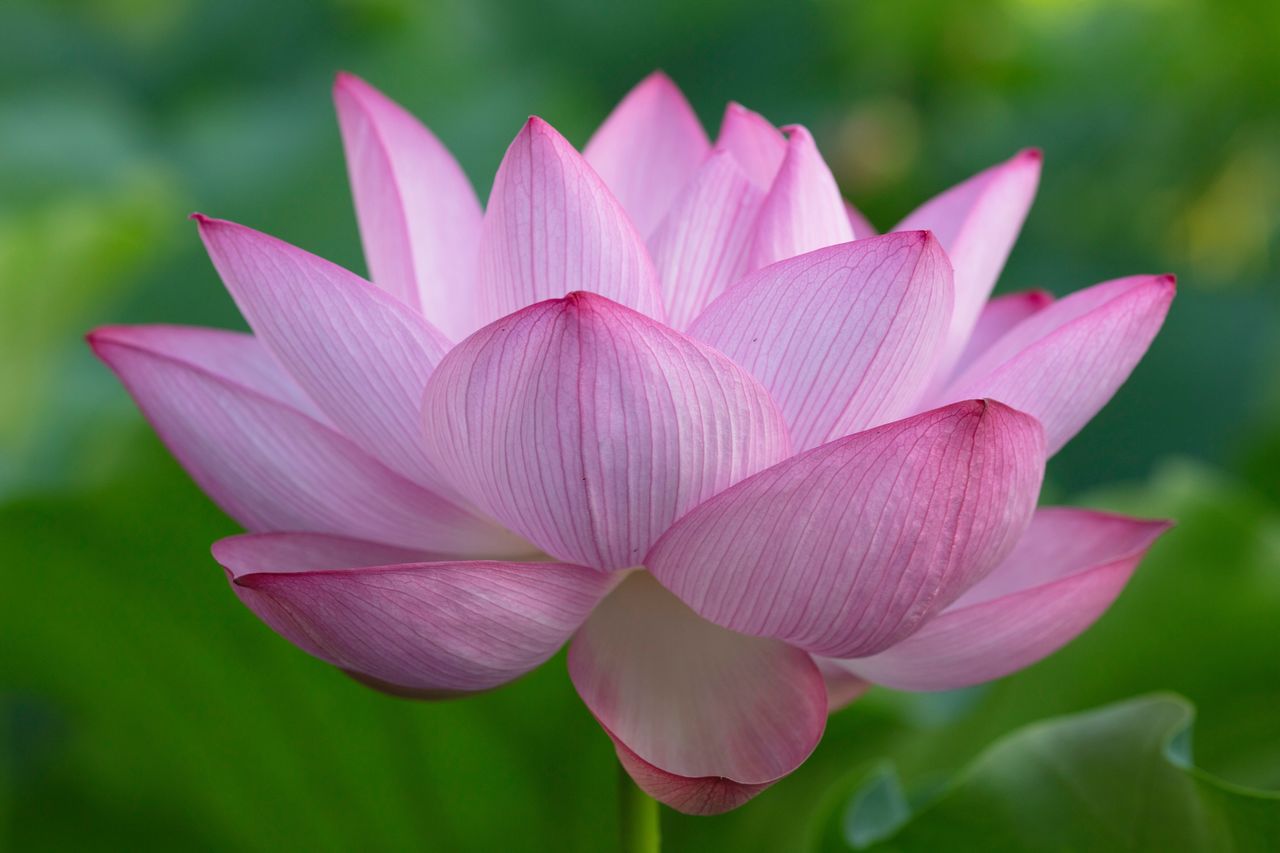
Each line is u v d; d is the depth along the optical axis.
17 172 1.38
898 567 0.63
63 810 0.83
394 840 0.81
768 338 0.64
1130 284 0.67
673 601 0.67
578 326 0.61
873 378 0.64
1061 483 1.60
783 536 0.63
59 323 1.08
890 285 0.63
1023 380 0.66
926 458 0.62
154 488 0.77
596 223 0.64
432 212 0.71
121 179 1.39
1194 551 0.83
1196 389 1.65
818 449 0.62
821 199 0.67
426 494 0.68
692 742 0.66
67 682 0.82
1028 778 0.72
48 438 1.12
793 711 0.66
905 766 0.85
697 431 0.62
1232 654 0.82
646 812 0.69
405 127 0.71
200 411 0.69
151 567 0.78
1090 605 0.68
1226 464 1.51
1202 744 0.82
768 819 0.81
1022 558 0.70
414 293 0.69
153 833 0.83
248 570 0.67
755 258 0.66
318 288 0.65
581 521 0.64
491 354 0.62
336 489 0.68
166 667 0.80
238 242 0.65
